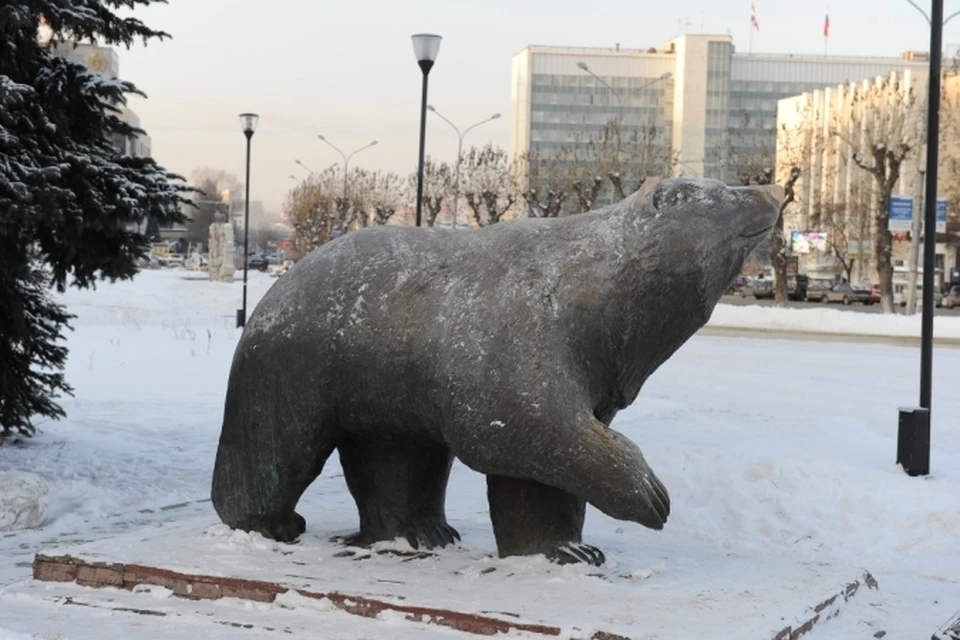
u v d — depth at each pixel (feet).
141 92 30.91
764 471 29.84
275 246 467.93
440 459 21.45
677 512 27.30
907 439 32.55
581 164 208.03
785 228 217.77
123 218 30.27
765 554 23.77
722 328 100.12
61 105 29.91
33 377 34.71
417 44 54.70
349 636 16.74
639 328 18.75
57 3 29.27
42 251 31.68
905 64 321.11
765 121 320.29
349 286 19.95
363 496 21.49
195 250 317.42
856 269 207.31
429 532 21.34
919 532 25.94
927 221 34.42
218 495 21.36
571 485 18.03
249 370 20.58
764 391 56.39
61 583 19.69
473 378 18.25
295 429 20.29
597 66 321.73
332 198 229.45
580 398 18.25
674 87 319.88
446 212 188.96
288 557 20.12
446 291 19.16
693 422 43.52
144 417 43.68
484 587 18.24
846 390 57.16
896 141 153.58
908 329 97.55
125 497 29.48
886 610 19.22
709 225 18.71
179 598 18.86
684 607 17.30
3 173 26.71
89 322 91.81
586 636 16.06
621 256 18.61
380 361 19.33
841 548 24.86
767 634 16.08
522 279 18.70
